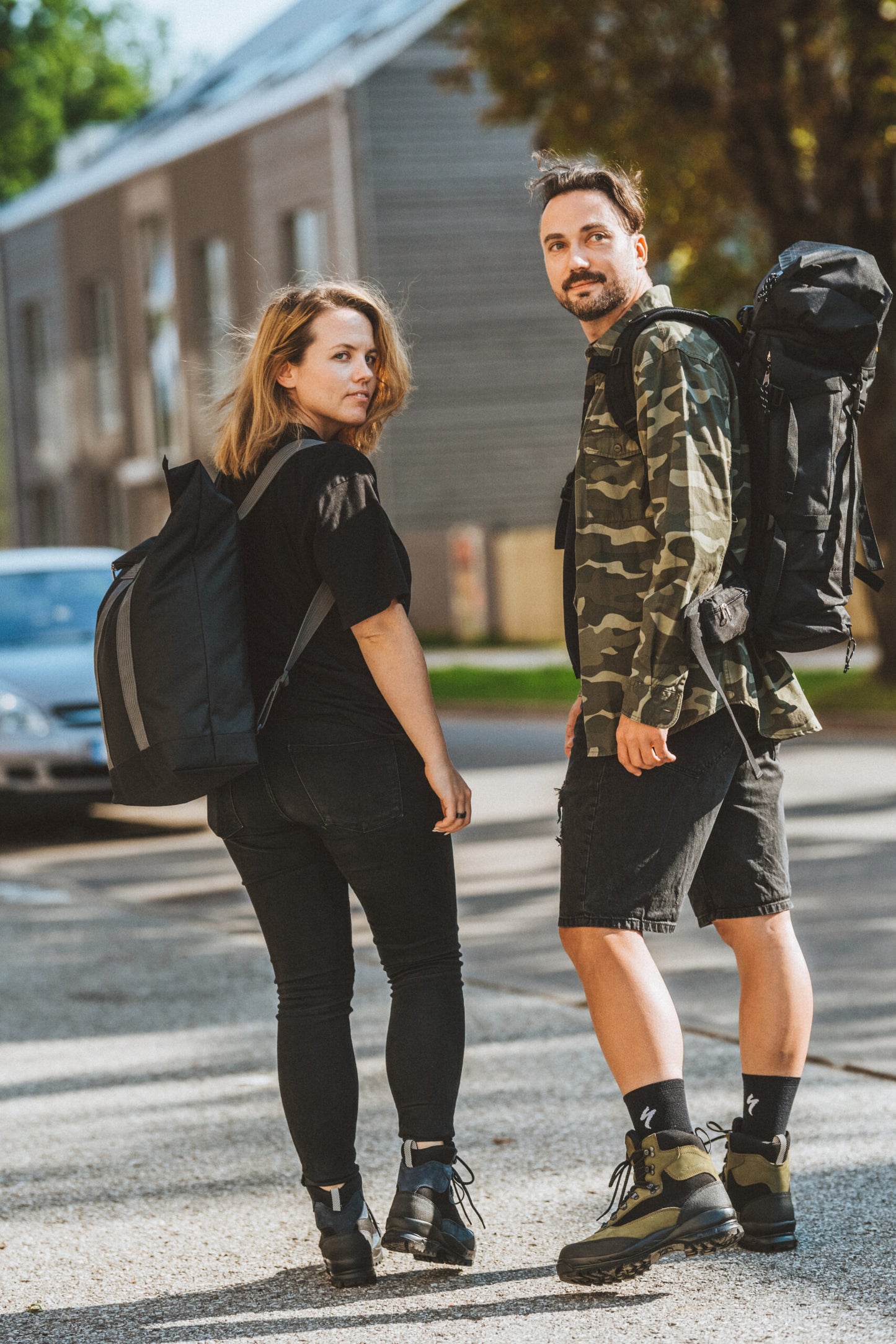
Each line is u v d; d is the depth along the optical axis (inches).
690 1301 136.1
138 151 1360.7
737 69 629.6
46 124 2001.7
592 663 136.8
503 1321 133.5
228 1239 156.4
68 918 332.2
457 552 1151.6
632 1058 137.2
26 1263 151.9
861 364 138.7
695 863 139.3
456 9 671.1
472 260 1138.0
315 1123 141.2
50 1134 191.2
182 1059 222.8
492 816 448.5
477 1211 147.2
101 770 446.0
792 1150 172.6
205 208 1233.4
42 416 1537.9
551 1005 245.6
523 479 1173.1
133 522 1384.1
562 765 552.7
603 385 137.6
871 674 709.9
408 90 1106.1
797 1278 139.9
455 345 1145.4
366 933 301.4
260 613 139.5
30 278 1518.2
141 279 1333.7
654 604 132.0
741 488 136.9
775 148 653.3
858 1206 156.1
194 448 1267.2
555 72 641.6
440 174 1122.0
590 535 137.3
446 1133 141.3
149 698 134.6
